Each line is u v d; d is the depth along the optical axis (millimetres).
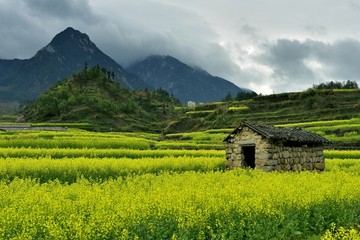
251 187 21922
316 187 22625
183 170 37281
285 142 37969
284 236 17109
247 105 153875
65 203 17875
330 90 143000
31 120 191125
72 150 44219
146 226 15570
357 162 44219
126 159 38219
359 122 95250
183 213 16438
